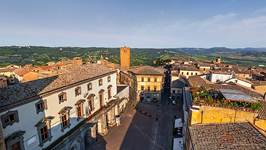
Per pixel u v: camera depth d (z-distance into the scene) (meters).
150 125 44.84
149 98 65.12
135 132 41.03
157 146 35.31
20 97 20.36
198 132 20.56
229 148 16.30
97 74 38.47
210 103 21.86
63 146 26.66
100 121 38.81
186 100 31.86
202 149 17.33
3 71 107.81
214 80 54.25
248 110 20.23
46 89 24.39
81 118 32.97
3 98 18.86
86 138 36.16
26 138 21.50
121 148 34.47
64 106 28.14
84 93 33.62
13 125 19.69
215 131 19.89
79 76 33.09
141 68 68.06
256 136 17.08
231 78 50.53
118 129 42.56
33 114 22.34
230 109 20.80
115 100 45.84
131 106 59.47
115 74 48.34
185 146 27.16
